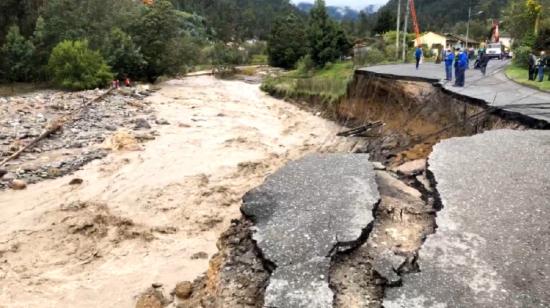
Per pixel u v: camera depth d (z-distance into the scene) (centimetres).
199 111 3017
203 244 1166
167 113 2852
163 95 3631
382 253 624
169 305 859
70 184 1548
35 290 960
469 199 766
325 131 2573
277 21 7344
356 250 639
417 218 732
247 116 3002
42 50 3962
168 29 4625
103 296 942
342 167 920
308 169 916
